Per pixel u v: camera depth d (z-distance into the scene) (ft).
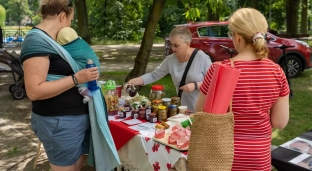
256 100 5.36
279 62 27.25
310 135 7.88
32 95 6.04
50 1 6.32
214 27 27.81
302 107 19.07
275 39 27.61
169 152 7.19
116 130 8.66
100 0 76.38
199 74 9.79
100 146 6.95
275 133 15.01
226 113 5.35
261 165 5.58
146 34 22.86
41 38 6.07
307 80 27.20
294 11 57.88
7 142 13.93
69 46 6.50
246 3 62.64
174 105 9.07
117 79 28.09
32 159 12.24
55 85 6.08
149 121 8.91
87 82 6.68
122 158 8.61
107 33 79.77
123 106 9.91
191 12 20.39
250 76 5.32
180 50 9.84
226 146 5.31
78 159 7.18
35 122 6.75
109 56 47.03
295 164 6.40
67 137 6.61
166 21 90.43
